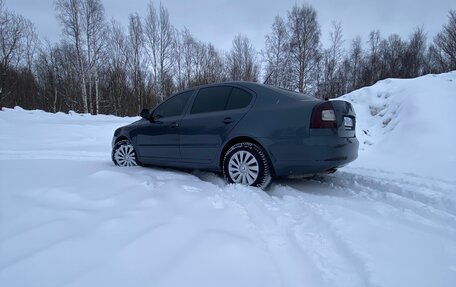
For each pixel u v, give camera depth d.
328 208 2.74
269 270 1.63
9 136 7.80
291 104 3.27
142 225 2.09
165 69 30.83
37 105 30.23
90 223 2.10
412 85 7.91
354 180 4.00
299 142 3.09
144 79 30.39
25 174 3.48
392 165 5.17
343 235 2.12
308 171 3.17
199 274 1.55
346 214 2.57
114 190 2.89
